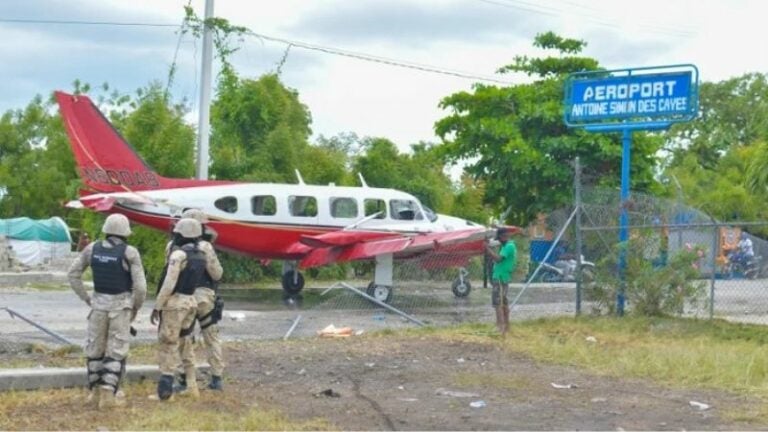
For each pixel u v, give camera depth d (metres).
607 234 19.30
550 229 22.34
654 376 12.52
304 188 25.70
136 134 30.28
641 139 30.78
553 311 20.69
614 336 16.52
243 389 11.25
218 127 34.34
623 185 19.81
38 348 13.84
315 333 17.14
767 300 24.38
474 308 22.56
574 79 20.84
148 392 10.70
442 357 14.21
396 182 39.00
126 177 25.27
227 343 15.16
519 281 23.33
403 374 12.62
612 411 10.19
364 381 12.06
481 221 38.91
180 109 31.56
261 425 9.02
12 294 25.27
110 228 9.80
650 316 18.75
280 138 33.62
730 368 12.70
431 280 24.67
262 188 25.41
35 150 55.44
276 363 13.35
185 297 10.30
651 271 18.80
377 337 16.25
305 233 25.42
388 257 23.42
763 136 18.92
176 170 30.08
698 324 17.72
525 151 30.70
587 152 30.86
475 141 32.12
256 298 25.73
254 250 25.38
